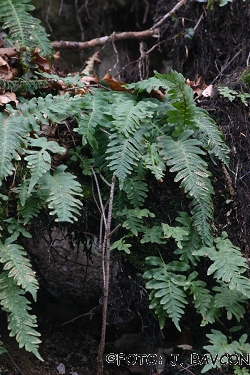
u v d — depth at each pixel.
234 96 3.06
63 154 2.74
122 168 2.55
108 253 2.49
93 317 3.41
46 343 3.11
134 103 2.88
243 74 3.24
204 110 2.94
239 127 3.04
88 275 3.98
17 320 2.25
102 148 2.74
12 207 2.60
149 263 2.64
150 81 2.94
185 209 2.82
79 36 5.91
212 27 3.88
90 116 2.70
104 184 2.79
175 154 2.69
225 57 3.83
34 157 2.45
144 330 3.02
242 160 2.97
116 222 2.71
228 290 2.58
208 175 2.67
